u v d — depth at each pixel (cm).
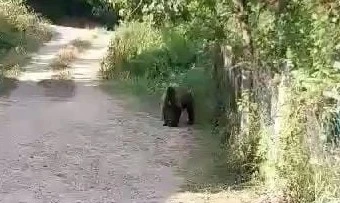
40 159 1237
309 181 867
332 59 842
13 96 1964
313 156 859
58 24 5669
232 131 1247
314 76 855
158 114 1730
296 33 1023
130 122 1617
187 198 1004
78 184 1081
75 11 5919
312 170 864
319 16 879
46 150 1308
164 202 987
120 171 1163
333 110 802
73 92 2066
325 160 817
